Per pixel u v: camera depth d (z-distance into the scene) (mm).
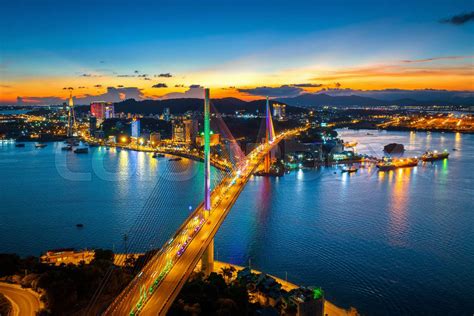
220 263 115688
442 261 118875
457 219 158500
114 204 191000
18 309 77125
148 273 76000
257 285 97250
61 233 148875
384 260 119688
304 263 118125
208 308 79000
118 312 62062
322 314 88688
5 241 141375
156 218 165000
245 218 160125
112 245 135375
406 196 198625
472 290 103438
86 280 85750
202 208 121562
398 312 94688
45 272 88500
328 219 158250
